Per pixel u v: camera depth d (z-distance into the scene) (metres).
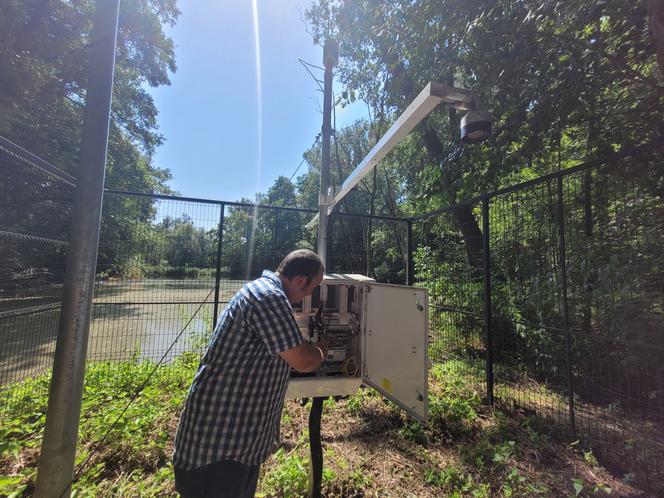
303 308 2.81
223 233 5.34
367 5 6.02
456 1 3.89
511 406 3.99
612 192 3.45
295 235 5.83
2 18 9.57
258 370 1.56
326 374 2.73
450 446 3.18
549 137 3.91
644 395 3.38
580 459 2.95
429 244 6.58
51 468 1.62
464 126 2.38
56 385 1.65
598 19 3.25
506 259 4.92
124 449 2.78
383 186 15.95
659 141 2.62
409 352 2.17
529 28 3.31
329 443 3.14
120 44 14.54
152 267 5.15
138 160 19.75
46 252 3.80
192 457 1.49
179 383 4.27
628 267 3.46
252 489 1.65
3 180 3.43
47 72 11.09
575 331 3.40
